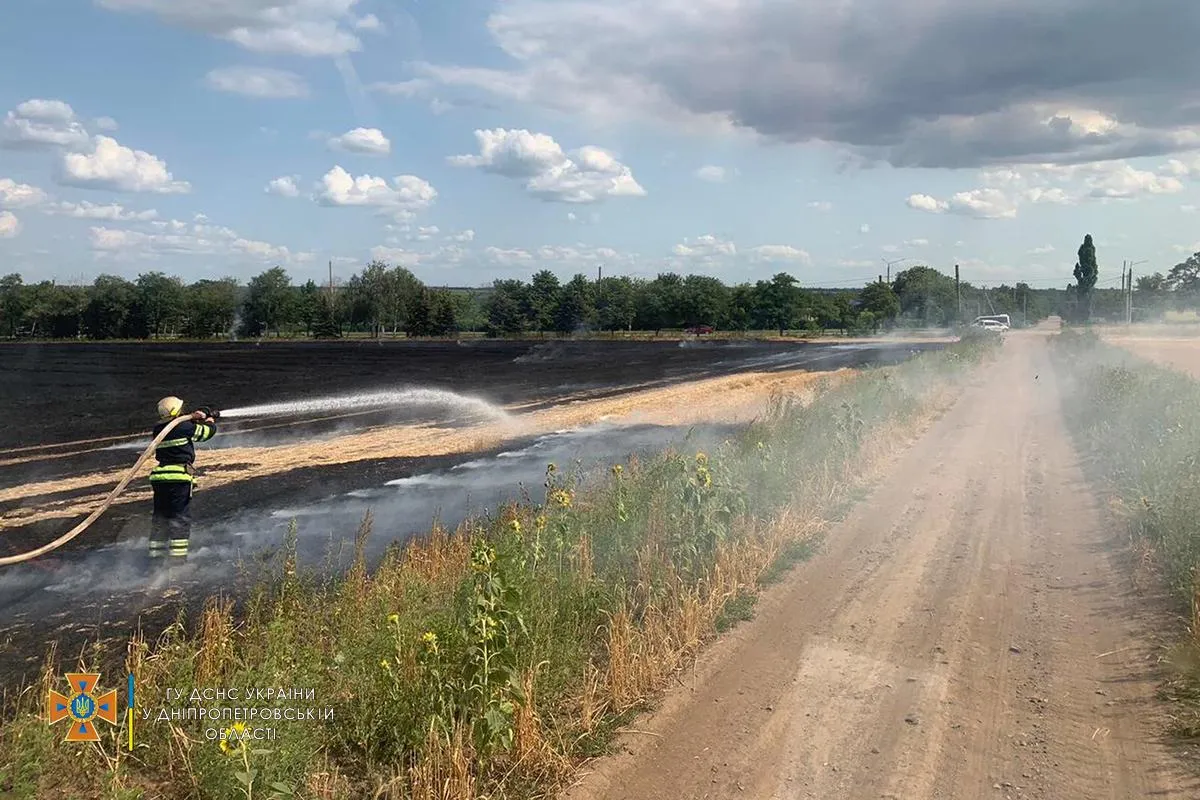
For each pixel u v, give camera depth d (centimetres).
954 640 664
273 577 769
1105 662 609
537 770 477
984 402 2311
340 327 9475
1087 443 1535
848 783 471
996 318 7694
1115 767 476
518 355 5300
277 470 1430
